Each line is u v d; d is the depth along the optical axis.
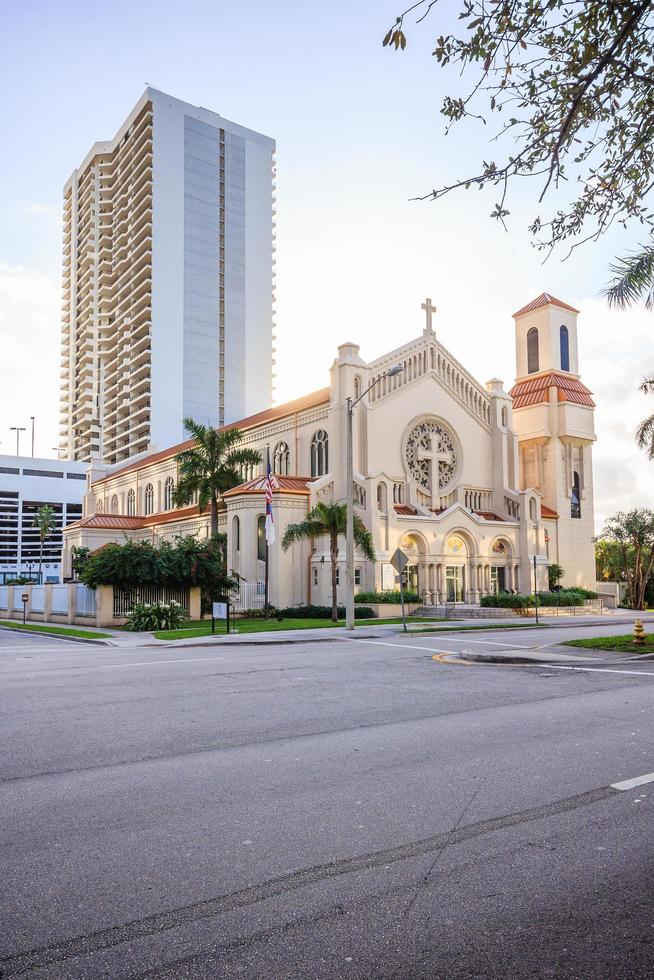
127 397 126.88
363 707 11.38
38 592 44.50
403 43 5.43
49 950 4.11
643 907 4.59
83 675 15.55
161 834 5.86
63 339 151.62
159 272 119.50
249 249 130.25
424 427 49.91
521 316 61.16
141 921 4.43
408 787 7.06
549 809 6.43
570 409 56.78
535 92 5.88
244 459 45.06
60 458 151.00
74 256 147.38
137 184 125.81
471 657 18.27
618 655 18.53
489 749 8.56
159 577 35.59
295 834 5.83
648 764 7.89
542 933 4.27
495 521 49.09
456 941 4.18
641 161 6.12
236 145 131.50
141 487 74.44
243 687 13.57
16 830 6.00
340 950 4.09
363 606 39.97
